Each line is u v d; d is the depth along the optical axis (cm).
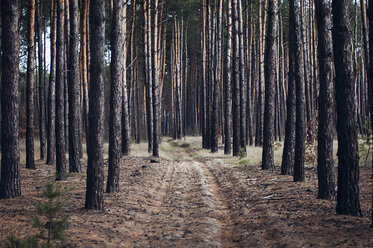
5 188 1007
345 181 783
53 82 1938
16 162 1022
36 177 1464
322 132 983
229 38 2636
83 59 2336
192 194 1208
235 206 1018
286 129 1484
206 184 1427
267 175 1487
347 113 775
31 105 1727
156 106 2477
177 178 1605
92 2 900
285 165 1478
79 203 970
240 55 2527
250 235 692
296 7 1314
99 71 901
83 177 1491
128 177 1499
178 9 3825
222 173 1711
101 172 903
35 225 600
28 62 1728
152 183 1406
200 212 933
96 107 900
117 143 1168
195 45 5122
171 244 653
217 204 1080
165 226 794
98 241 633
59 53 1374
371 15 698
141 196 1138
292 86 1461
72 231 679
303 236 629
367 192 1031
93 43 899
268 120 1661
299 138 1283
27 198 1002
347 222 710
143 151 2741
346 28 781
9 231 658
